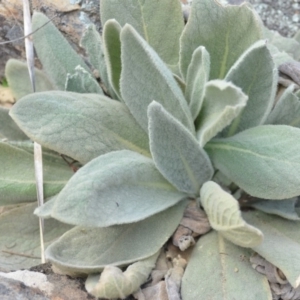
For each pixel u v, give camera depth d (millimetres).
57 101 421
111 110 441
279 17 650
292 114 456
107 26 397
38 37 517
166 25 498
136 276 378
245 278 393
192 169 411
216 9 440
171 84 398
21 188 449
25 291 383
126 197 383
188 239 411
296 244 405
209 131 372
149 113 361
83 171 366
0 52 621
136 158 408
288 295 399
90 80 479
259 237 336
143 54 389
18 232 447
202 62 398
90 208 350
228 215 350
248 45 441
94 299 386
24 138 526
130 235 406
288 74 498
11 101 620
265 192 396
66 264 375
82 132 420
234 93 325
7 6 592
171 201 411
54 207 342
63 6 581
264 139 403
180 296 385
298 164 379
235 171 408
